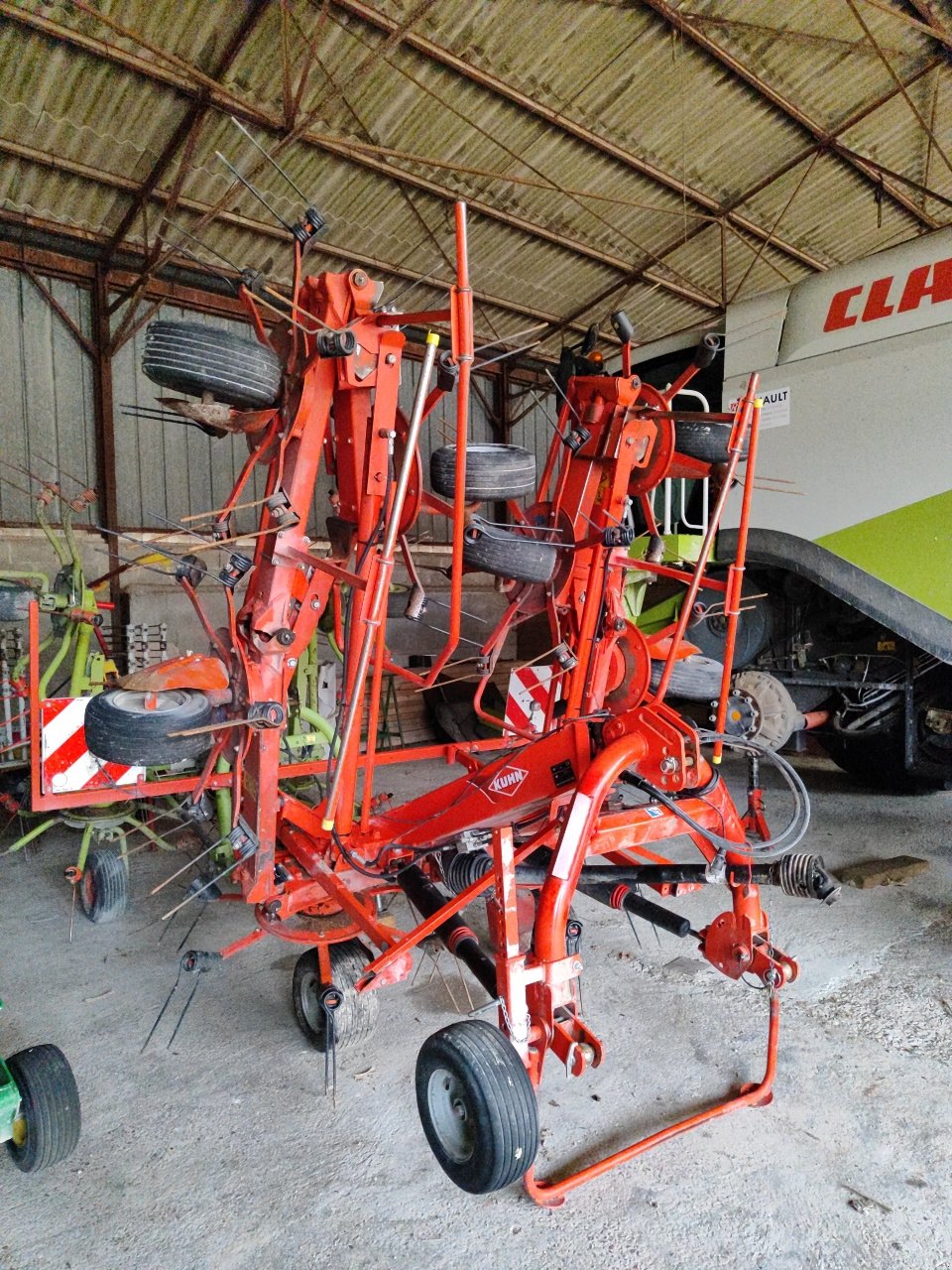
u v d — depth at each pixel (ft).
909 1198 5.95
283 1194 6.11
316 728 13.26
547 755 7.13
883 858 13.28
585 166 19.94
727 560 13.92
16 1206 6.01
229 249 20.65
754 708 13.38
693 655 9.81
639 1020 8.43
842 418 12.33
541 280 24.52
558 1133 6.69
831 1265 5.37
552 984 5.93
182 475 21.71
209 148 17.08
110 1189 6.17
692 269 25.13
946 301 11.21
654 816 7.09
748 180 21.39
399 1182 6.22
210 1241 5.66
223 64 15.16
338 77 16.06
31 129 16.07
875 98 18.94
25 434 19.30
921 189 20.74
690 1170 6.25
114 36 14.37
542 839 7.22
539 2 15.23
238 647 6.93
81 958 10.07
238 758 7.14
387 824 8.54
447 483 7.29
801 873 6.92
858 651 13.96
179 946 10.41
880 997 8.85
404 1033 8.31
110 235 19.40
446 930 6.55
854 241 24.91
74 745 10.32
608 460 8.70
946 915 11.10
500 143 18.31
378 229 20.93
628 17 15.92
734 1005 8.71
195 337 6.34
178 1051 8.02
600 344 28.76
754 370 13.50
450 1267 5.40
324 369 6.82
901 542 11.69
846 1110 6.94
